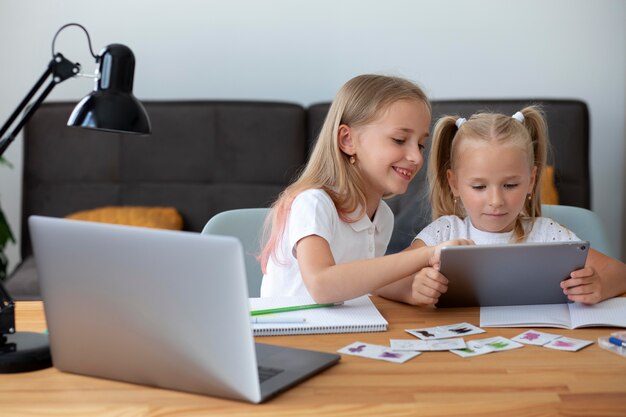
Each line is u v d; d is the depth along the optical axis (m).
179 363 1.05
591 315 1.42
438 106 3.35
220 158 3.43
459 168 1.80
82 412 1.01
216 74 3.70
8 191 3.69
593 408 1.01
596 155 3.71
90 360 1.12
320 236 1.57
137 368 1.09
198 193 3.43
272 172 3.43
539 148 1.91
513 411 1.00
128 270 1.04
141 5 3.66
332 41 3.68
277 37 3.68
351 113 1.68
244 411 1.00
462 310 1.48
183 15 3.67
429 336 1.31
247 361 1.01
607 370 1.15
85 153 3.43
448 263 1.42
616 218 3.72
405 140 1.66
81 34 3.67
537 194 1.92
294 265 1.69
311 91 3.71
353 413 1.00
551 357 1.20
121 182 3.44
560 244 1.42
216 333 1.01
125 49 1.28
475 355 1.21
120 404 1.03
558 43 3.66
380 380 1.10
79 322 1.10
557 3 3.65
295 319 1.36
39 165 3.44
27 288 2.93
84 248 1.06
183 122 3.43
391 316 1.44
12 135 1.27
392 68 3.68
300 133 3.44
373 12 3.66
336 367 1.16
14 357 1.15
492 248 1.40
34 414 1.00
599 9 3.65
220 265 0.98
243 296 0.98
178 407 1.02
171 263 1.01
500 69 3.68
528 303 1.50
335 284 1.45
